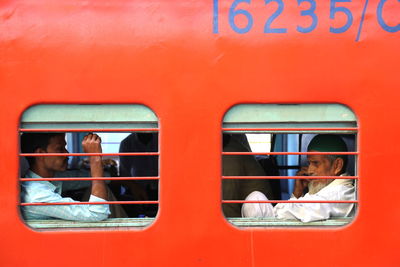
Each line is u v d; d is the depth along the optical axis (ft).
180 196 7.85
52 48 7.77
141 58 7.80
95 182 8.03
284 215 8.11
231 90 7.84
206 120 7.83
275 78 7.85
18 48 7.75
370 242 7.96
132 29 7.80
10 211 7.80
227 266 7.91
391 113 7.91
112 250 7.87
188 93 7.83
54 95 7.77
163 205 7.85
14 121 7.76
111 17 7.80
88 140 8.07
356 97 7.89
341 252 7.97
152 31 7.82
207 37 7.83
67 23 7.79
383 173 7.91
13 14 7.76
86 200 8.80
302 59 7.86
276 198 10.41
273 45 7.86
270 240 7.93
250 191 8.91
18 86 7.75
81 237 7.85
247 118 7.93
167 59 7.81
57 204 7.88
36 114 7.83
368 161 7.91
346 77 7.89
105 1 7.81
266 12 7.86
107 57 7.79
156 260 7.88
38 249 7.83
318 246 7.96
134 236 7.86
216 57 7.83
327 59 7.88
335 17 7.88
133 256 7.88
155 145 10.16
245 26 7.85
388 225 7.94
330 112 7.97
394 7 7.89
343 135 9.06
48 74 7.77
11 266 7.83
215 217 7.88
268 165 10.47
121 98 7.81
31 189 8.07
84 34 7.79
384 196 7.93
